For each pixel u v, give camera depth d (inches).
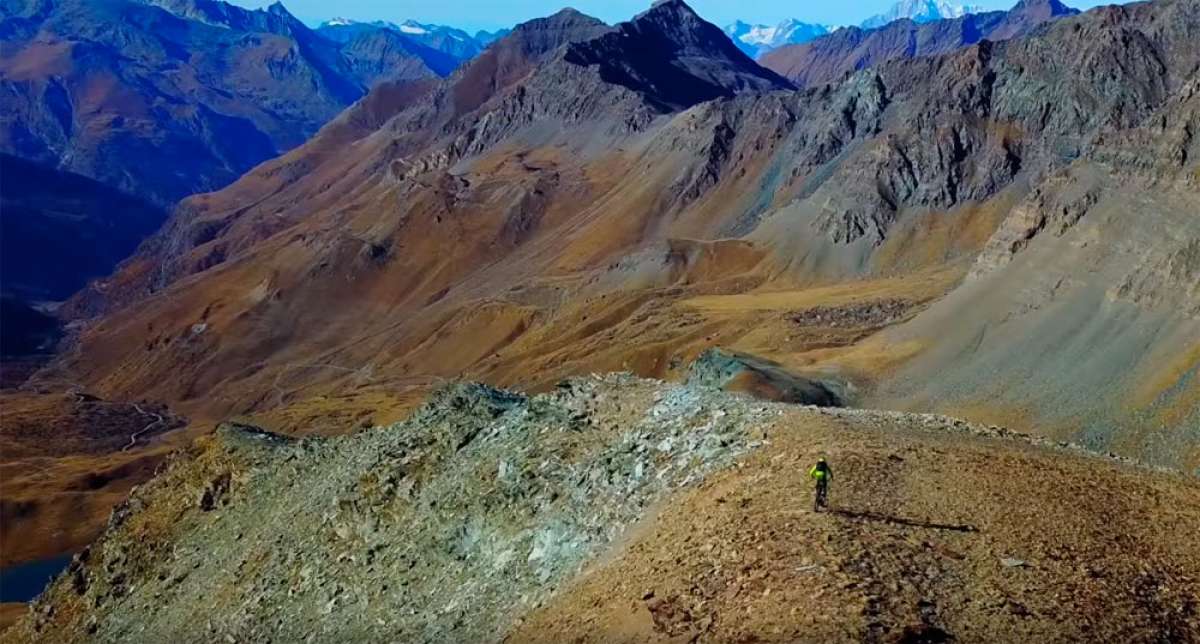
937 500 1466.5
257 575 2522.1
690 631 1203.9
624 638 1291.8
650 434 1962.4
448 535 2047.2
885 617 1105.4
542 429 2176.4
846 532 1332.4
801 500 1464.1
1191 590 1241.4
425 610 1910.7
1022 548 1315.2
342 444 2910.9
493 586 1833.2
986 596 1173.1
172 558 3041.3
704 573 1337.4
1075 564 1275.8
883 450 1672.0
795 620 1122.0
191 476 3282.5
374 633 1957.4
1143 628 1129.4
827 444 1694.1
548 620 1520.7
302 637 2134.6
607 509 1795.0
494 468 2129.7
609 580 1508.4
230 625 2395.4
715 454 1784.0
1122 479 1637.6
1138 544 1363.2
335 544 2354.8
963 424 2066.9
